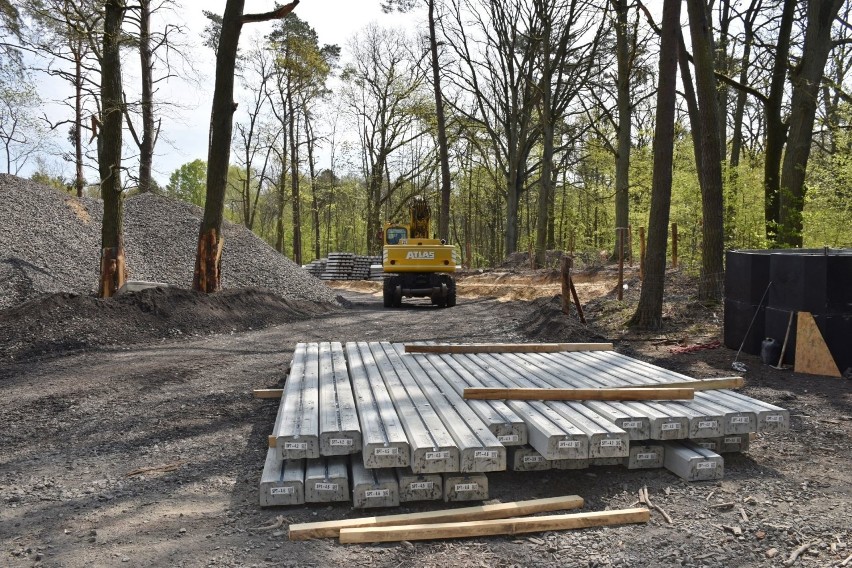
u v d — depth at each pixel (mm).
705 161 12320
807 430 6031
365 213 54156
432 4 28875
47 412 6895
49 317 11062
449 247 19156
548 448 4359
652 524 4141
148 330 11727
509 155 34625
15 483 5004
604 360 7062
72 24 13797
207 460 5441
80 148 23375
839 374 8102
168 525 4164
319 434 4426
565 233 51312
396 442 4199
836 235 17359
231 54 14344
